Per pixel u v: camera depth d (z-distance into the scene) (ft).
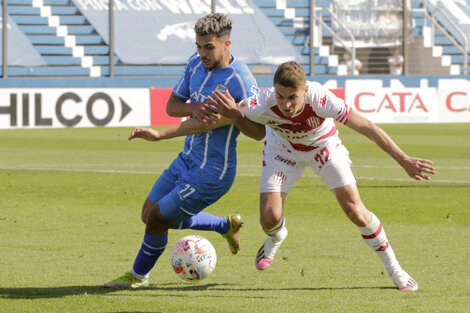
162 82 334.44
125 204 122.42
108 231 97.50
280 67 59.67
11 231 97.19
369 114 318.86
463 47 407.85
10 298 62.80
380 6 380.78
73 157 200.75
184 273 65.72
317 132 65.51
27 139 253.24
